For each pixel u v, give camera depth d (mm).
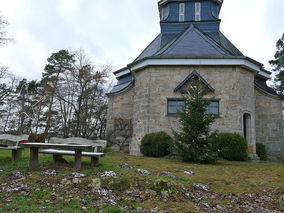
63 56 29578
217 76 13234
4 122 30062
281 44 19094
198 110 9609
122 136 15242
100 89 27156
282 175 7566
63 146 6449
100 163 7527
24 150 11133
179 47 14508
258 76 16781
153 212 4422
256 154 12922
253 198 5461
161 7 20219
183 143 9852
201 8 18891
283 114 14242
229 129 12570
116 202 4809
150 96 13430
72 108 24844
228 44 17641
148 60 13547
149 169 7402
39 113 24250
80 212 4230
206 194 5535
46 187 5367
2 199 4629
